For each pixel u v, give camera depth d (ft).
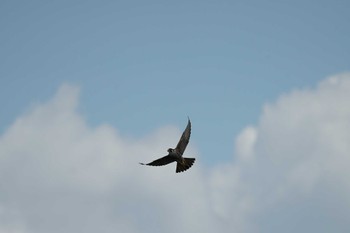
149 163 422.00
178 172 422.82
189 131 422.82
